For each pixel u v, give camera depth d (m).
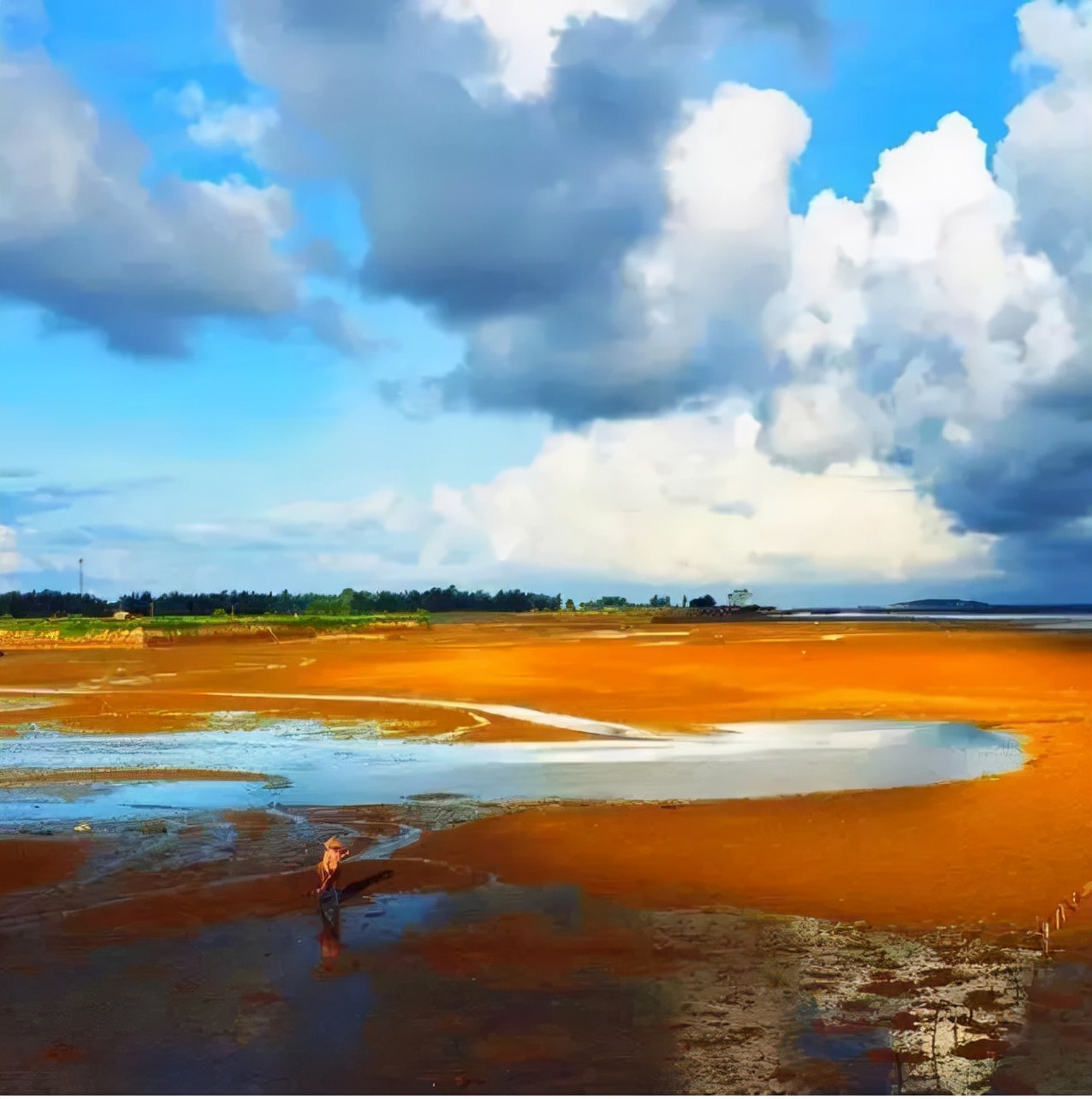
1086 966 11.05
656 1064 8.99
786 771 23.70
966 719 33.03
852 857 15.57
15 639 95.81
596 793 21.38
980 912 12.90
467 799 21.09
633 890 14.19
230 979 11.10
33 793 22.42
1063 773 21.89
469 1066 8.98
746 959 11.47
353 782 23.36
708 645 84.00
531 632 131.50
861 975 10.97
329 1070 8.96
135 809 20.58
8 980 11.16
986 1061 8.96
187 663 67.19
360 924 12.96
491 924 12.84
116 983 11.02
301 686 48.00
